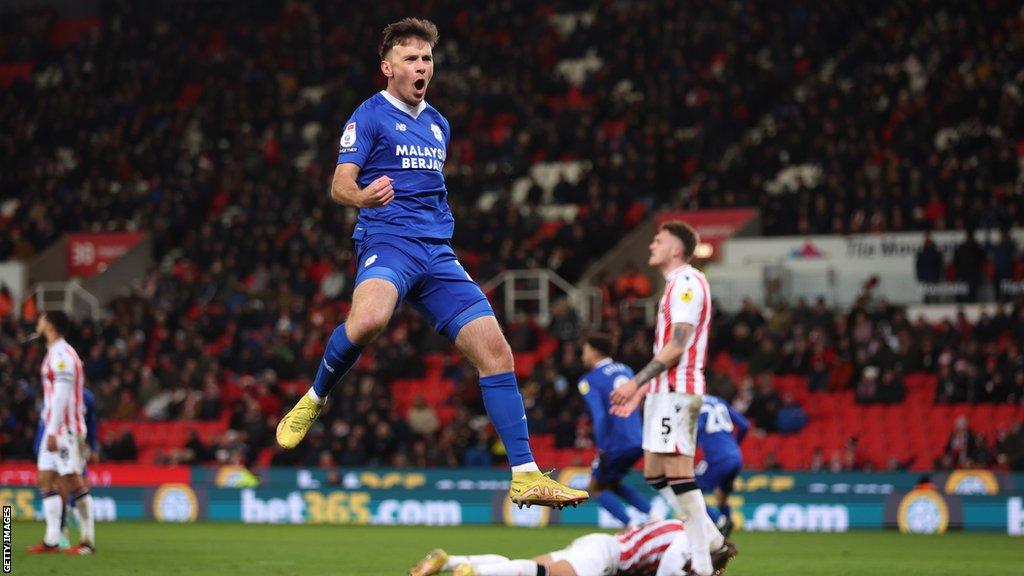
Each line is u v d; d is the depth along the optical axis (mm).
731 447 33938
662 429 24922
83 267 86562
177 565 32406
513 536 45531
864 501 49062
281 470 59000
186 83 100000
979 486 50594
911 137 73875
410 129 18469
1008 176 70062
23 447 63781
